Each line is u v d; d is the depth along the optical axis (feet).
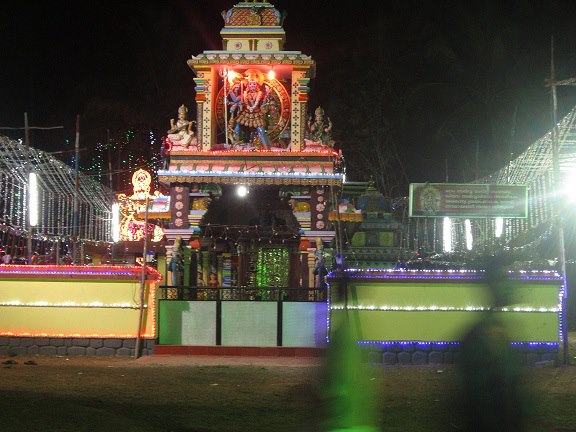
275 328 58.95
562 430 34.40
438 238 97.71
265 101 73.00
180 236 70.49
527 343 55.21
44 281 58.44
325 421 25.26
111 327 58.08
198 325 59.16
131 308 58.18
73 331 58.03
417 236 91.91
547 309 55.57
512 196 58.39
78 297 58.29
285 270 73.51
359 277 56.39
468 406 20.02
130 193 120.26
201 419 36.19
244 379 47.80
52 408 34.91
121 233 95.40
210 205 71.15
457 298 56.54
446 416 21.13
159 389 43.73
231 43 73.82
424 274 56.34
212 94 72.69
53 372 49.01
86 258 91.81
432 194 58.59
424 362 56.08
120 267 58.23
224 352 58.13
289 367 52.85
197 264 72.74
